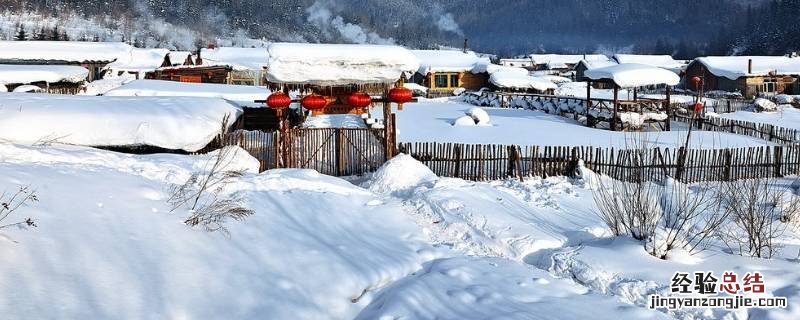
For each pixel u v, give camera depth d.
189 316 5.43
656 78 25.48
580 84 61.69
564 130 25.11
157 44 131.38
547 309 5.88
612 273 6.84
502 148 13.95
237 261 6.65
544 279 6.78
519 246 8.12
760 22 135.25
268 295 6.02
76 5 137.12
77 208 7.10
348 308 6.12
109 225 6.82
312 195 10.12
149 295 5.58
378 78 13.26
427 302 6.02
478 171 13.86
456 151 13.80
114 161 10.64
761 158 14.82
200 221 7.52
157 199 8.24
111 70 46.91
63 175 8.45
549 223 9.46
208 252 6.72
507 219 9.19
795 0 122.50
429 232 8.99
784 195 11.18
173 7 170.50
